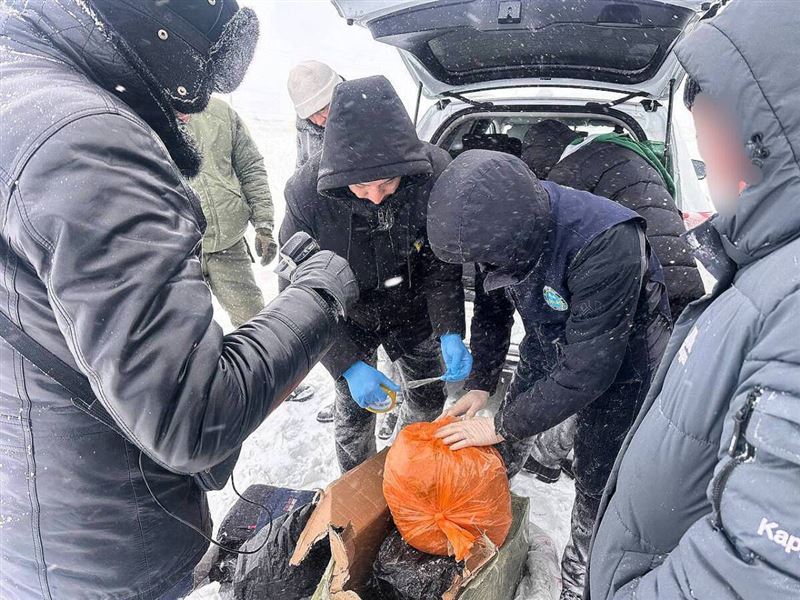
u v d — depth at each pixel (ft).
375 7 6.83
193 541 3.99
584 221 4.67
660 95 8.90
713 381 2.53
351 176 5.29
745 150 2.34
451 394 9.00
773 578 2.01
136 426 2.76
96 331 2.61
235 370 3.07
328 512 5.37
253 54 3.57
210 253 9.75
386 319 6.79
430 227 4.63
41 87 2.78
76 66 3.01
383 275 6.34
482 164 4.47
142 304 2.65
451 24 6.77
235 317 10.37
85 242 2.57
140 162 2.81
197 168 3.73
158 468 3.59
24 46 2.98
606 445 5.57
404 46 7.86
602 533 3.48
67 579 3.55
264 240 10.28
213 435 2.92
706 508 2.83
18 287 2.91
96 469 3.36
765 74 2.24
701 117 2.56
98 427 3.30
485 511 5.20
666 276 6.27
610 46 7.93
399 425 8.14
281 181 21.81
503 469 5.43
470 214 4.35
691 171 10.25
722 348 2.49
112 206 2.63
